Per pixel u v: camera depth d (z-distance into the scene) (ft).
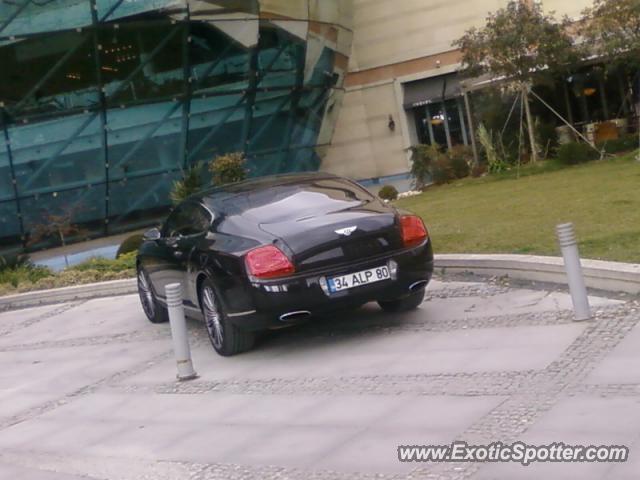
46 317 43.88
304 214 27.40
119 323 38.34
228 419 22.06
